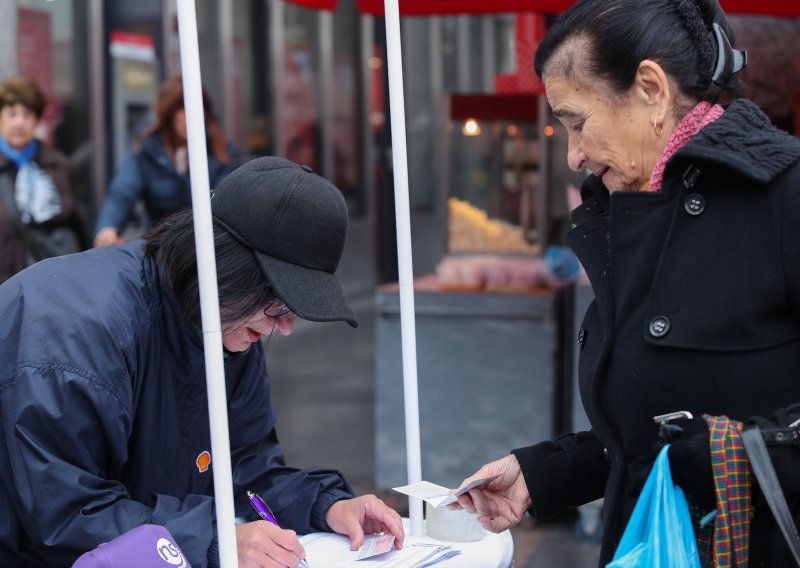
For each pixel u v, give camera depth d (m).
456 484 4.15
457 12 3.50
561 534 4.00
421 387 4.16
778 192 1.36
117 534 1.53
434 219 10.73
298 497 1.89
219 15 8.71
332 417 6.02
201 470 1.75
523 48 4.47
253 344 1.85
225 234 1.56
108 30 6.57
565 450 1.73
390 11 1.81
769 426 1.34
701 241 1.40
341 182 11.11
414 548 1.78
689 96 1.46
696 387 1.41
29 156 4.18
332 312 1.54
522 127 4.36
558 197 4.36
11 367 1.55
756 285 1.37
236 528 1.64
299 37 10.11
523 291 4.10
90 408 1.53
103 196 6.54
